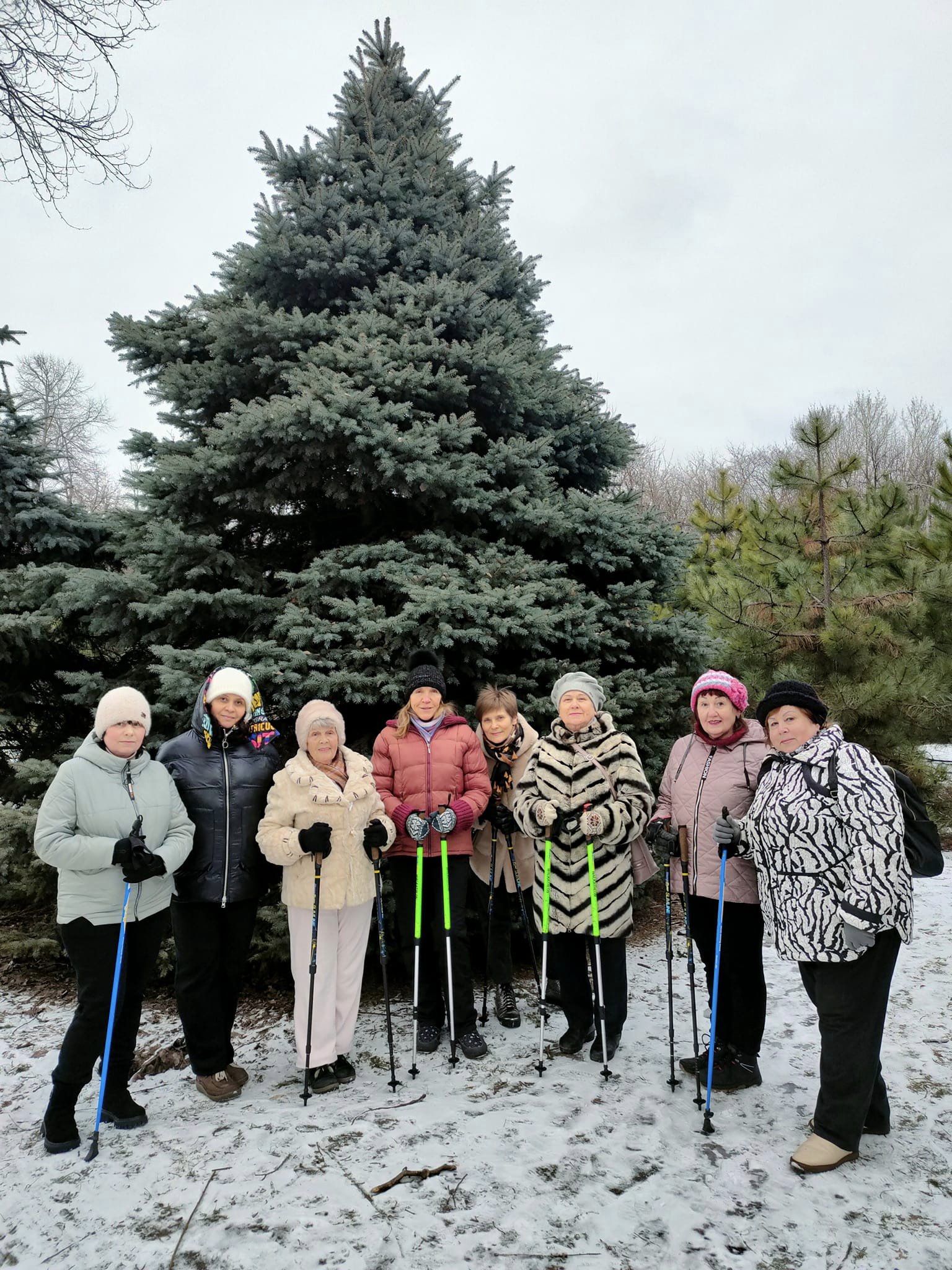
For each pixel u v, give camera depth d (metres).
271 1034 3.85
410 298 5.02
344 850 3.19
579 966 3.40
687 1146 2.62
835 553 7.97
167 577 4.70
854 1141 2.45
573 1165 2.51
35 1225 2.28
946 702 7.37
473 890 4.23
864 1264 2.06
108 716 2.82
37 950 4.60
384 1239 2.16
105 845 2.70
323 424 4.34
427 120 6.43
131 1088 3.35
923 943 4.85
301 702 4.23
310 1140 2.66
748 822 2.72
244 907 3.18
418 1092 3.09
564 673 4.63
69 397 28.12
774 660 7.82
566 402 5.75
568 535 5.13
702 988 4.21
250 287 5.51
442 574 4.50
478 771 3.64
